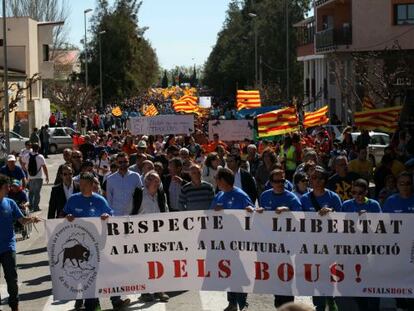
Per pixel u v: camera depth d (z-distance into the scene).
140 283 10.42
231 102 94.81
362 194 10.47
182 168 15.70
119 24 94.38
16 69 60.56
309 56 69.31
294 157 20.88
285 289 10.23
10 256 11.09
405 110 26.39
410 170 16.98
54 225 10.30
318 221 10.10
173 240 10.42
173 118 30.03
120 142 27.58
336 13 58.25
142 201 13.09
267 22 79.75
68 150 18.00
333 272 10.12
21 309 11.75
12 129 53.88
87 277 10.35
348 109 46.53
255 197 14.99
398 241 9.99
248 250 10.30
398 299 11.08
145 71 99.81
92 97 76.81
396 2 50.72
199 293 12.64
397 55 42.22
